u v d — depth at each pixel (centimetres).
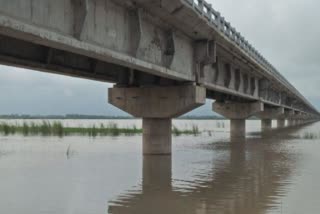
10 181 1767
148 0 1683
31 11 1098
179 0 1786
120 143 3703
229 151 3142
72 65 1916
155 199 1438
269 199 1435
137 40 1727
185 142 4066
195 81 2561
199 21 2162
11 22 998
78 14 1291
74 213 1254
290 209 1293
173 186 1677
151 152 2719
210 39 2525
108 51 1471
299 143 4028
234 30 2883
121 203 1382
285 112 9544
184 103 2531
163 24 2017
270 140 4456
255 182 1770
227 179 1839
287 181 1789
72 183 1728
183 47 2355
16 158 2566
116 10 1591
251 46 3562
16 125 5781
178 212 1270
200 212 1265
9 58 1489
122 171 2062
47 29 1162
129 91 2648
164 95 2584
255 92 4762
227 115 5056
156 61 2009
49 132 5003
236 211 1274
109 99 2689
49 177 1870
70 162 2384
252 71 4225
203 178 1872
